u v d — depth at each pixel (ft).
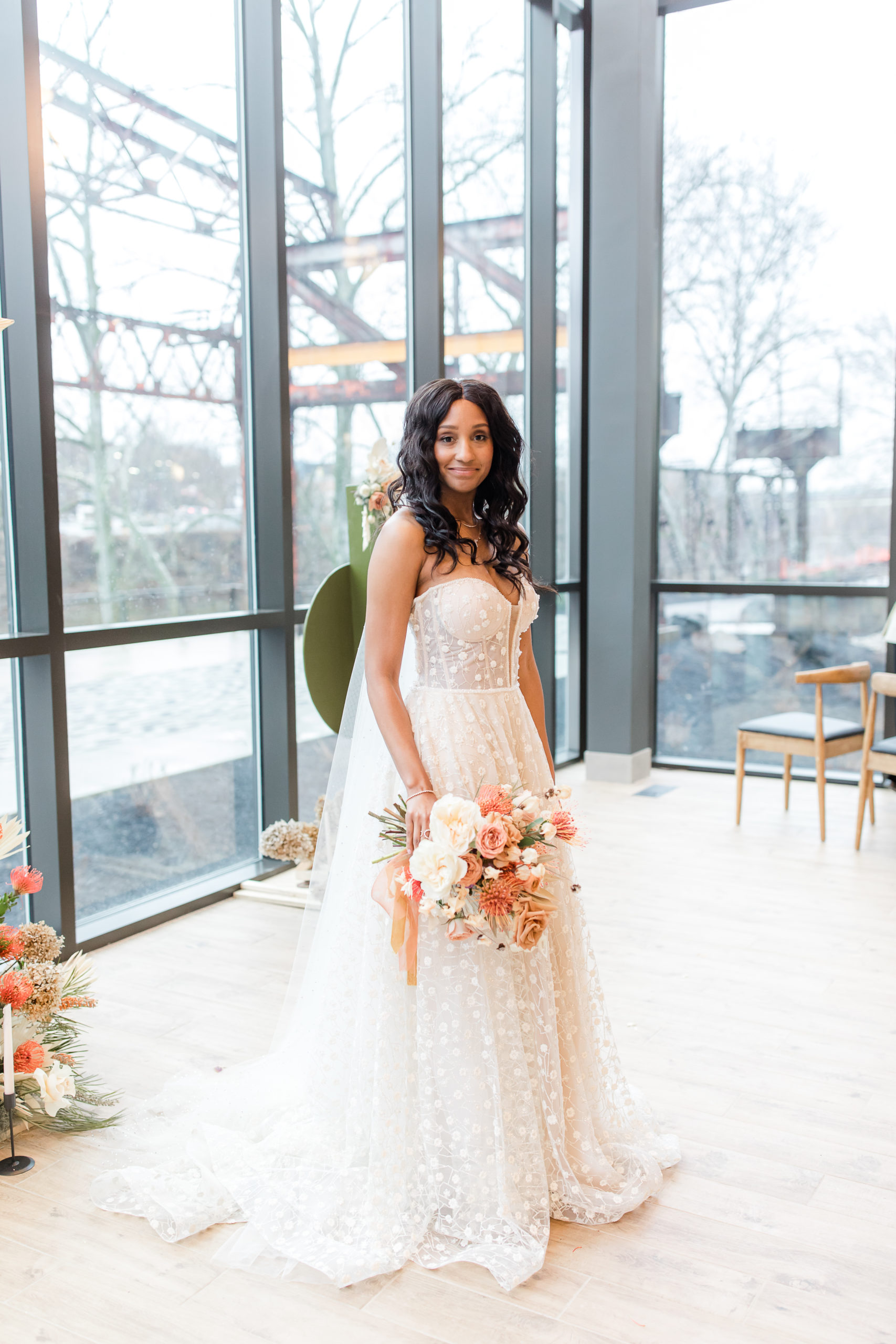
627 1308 6.70
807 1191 7.95
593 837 17.57
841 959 12.48
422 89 17.72
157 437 13.92
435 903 6.83
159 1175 8.05
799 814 19.10
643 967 12.25
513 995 7.57
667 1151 8.32
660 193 21.93
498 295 20.40
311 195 16.02
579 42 21.58
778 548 21.85
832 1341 6.39
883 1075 9.75
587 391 22.44
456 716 7.64
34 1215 7.73
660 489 22.72
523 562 7.95
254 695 15.87
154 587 14.02
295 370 15.93
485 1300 6.79
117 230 13.15
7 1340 6.46
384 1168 7.45
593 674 21.53
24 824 12.52
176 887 14.70
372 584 7.66
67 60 12.37
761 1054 10.15
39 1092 8.79
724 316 21.72
